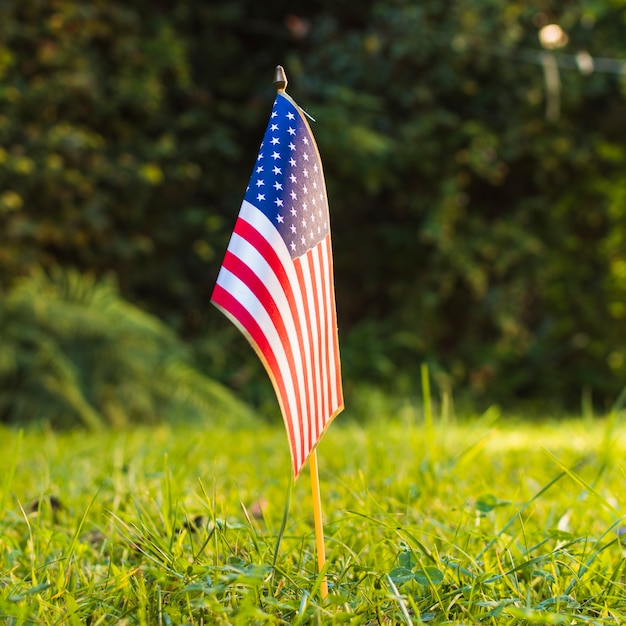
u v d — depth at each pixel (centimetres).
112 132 1262
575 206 1481
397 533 260
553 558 239
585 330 1486
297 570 243
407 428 709
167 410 1020
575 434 758
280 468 495
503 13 1319
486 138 1348
